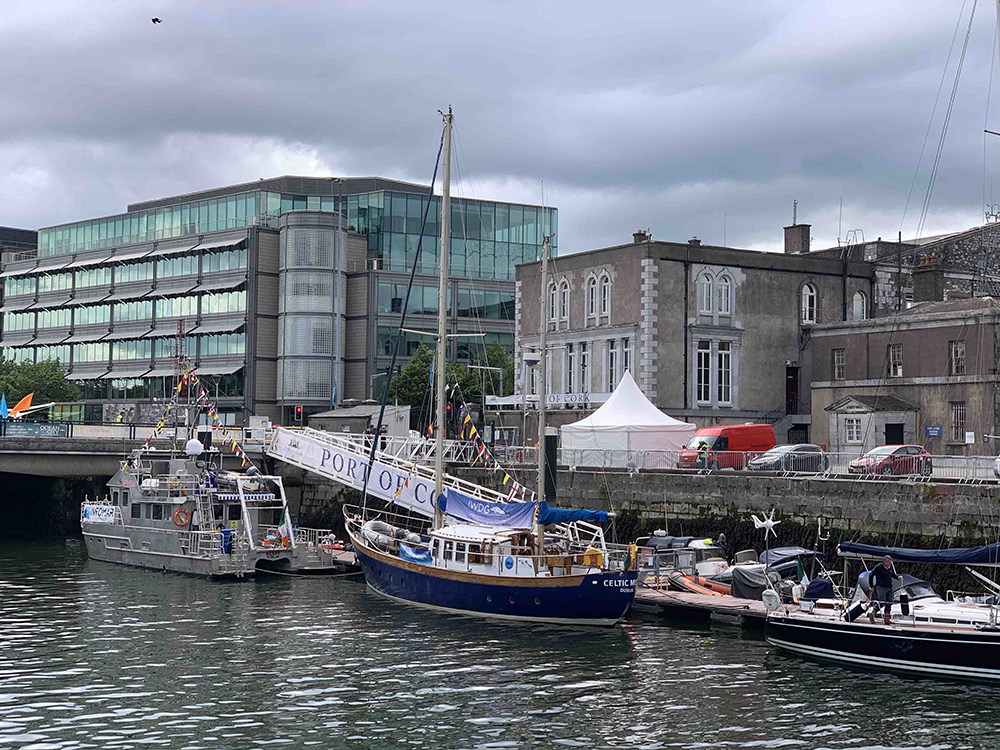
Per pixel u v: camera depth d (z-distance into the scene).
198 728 24.48
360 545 42.34
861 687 27.86
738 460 48.06
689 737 23.95
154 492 48.72
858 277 68.38
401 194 105.12
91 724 24.73
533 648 32.25
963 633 28.20
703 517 43.16
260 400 101.44
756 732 24.30
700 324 63.19
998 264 73.31
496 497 49.72
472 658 31.00
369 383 101.00
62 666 30.02
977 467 41.22
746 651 31.75
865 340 59.56
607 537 46.50
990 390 53.12
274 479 48.56
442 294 44.59
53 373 101.88
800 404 65.94
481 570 37.50
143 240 112.19
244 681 28.47
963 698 26.88
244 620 36.50
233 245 102.00
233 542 46.69
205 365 104.25
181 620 36.50
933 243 71.50
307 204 105.81
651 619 36.47
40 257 123.06
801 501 39.91
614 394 55.06
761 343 65.12
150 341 109.50
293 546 46.97
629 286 63.31
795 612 31.95
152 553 48.38
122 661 30.62
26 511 69.44
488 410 70.31
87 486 66.75
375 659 30.91
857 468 44.91
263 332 101.81
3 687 27.80
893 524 37.12
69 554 54.34
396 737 23.94
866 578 32.22
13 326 125.19
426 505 49.12
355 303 102.81
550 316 69.56
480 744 23.52
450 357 105.12
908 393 56.81
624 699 26.80
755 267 65.19
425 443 55.50
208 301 105.00
